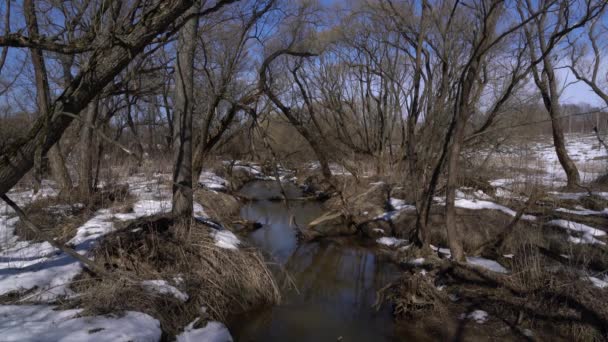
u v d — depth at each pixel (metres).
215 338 5.35
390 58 20.98
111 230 7.27
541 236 8.59
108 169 12.54
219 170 20.30
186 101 7.47
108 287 5.30
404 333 6.22
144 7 4.59
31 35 4.07
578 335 5.61
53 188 10.51
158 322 4.95
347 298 7.66
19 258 6.13
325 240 11.51
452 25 13.58
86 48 4.28
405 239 10.63
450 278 7.52
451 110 13.26
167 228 7.21
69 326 4.33
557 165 18.12
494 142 15.16
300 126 13.01
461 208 10.49
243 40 12.19
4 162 4.12
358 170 18.64
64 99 4.24
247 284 6.87
